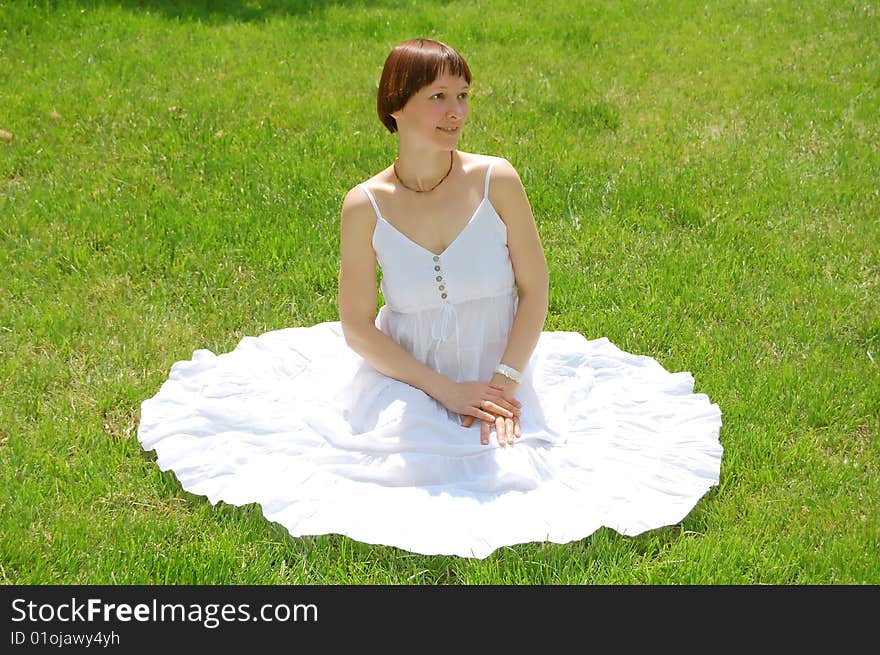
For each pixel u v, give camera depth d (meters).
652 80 7.99
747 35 9.16
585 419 3.81
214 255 5.08
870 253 5.18
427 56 3.30
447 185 3.51
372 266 3.61
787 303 4.70
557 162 6.31
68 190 5.69
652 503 3.33
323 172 6.05
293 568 3.07
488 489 3.38
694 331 4.50
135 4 9.38
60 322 4.43
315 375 4.07
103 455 3.59
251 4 9.80
